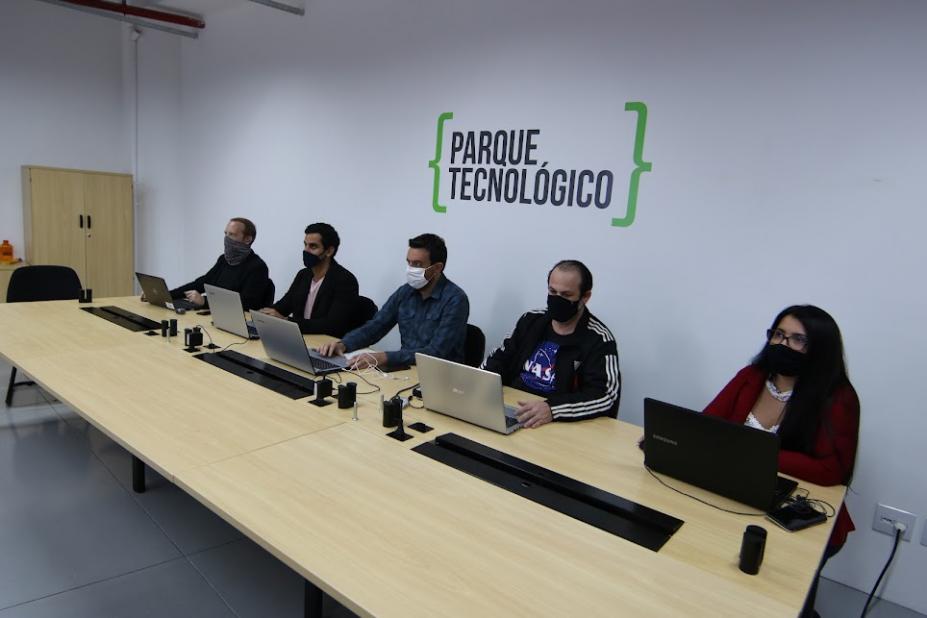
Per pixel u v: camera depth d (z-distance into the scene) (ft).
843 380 5.77
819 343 5.68
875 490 7.38
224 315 9.68
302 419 6.32
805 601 3.83
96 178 17.19
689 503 4.99
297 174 15.17
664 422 5.30
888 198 7.06
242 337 9.54
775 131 7.83
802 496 5.27
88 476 9.07
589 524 4.59
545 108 10.15
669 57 8.69
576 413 6.77
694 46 8.44
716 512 4.87
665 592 3.81
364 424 6.28
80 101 17.83
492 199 11.05
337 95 13.89
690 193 8.63
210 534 7.82
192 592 6.70
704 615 3.61
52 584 6.64
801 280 7.75
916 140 6.84
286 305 11.91
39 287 12.35
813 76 7.49
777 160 7.84
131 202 17.90
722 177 8.32
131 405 6.43
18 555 7.07
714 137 8.36
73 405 6.37
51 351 8.25
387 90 12.76
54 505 8.20
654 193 8.98
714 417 4.98
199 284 13.23
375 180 13.24
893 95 6.95
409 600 3.58
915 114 6.83
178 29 17.48
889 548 7.35
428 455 5.62
